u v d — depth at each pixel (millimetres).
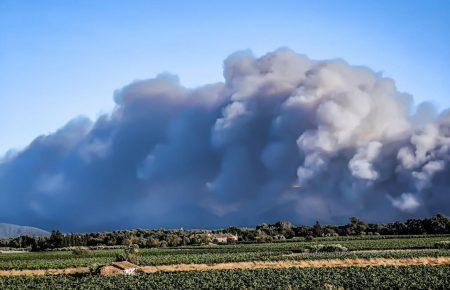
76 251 194375
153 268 130000
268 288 80875
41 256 186625
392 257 133875
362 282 85500
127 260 133875
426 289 78062
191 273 105438
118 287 87062
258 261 136000
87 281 96562
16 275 119312
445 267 106562
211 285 85938
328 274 97688
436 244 166625
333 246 169125
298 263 131125
